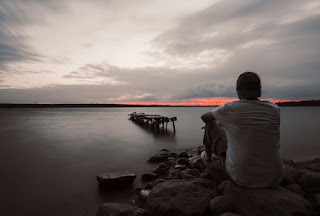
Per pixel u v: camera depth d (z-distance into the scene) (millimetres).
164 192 2414
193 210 2096
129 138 9742
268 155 1783
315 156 5914
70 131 12312
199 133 11859
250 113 1749
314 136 9836
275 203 1732
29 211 2803
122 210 2188
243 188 1989
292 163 4445
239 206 1929
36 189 3547
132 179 3811
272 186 1935
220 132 2332
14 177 4121
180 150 7031
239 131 1798
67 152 6492
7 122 18141
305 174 2672
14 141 8383
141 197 3070
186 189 2418
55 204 3014
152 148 7336
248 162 1803
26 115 31312
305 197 2348
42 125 15875
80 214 2736
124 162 5352
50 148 7113
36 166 4898
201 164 4207
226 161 2086
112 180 3637
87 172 4492
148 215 2303
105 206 2336
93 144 8016
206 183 2518
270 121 1740
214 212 2012
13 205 2967
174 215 2115
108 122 20234
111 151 6742
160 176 4242
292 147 7258
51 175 4273
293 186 2475
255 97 1858
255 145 1762
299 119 23125
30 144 7797
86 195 3314
